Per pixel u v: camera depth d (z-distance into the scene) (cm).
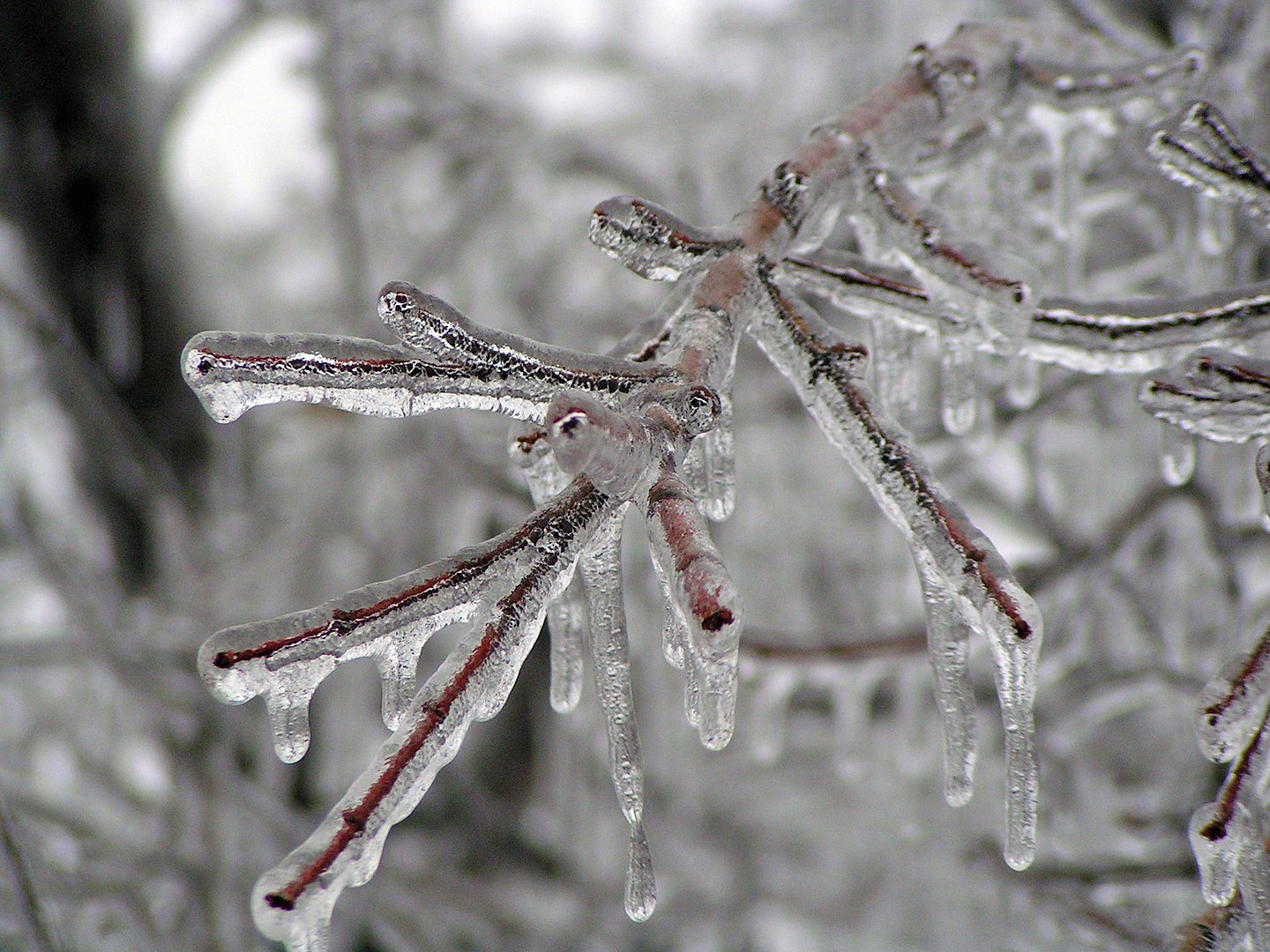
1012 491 177
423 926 175
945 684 69
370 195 194
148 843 158
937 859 160
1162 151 73
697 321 69
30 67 189
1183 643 140
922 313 73
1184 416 71
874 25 181
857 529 196
